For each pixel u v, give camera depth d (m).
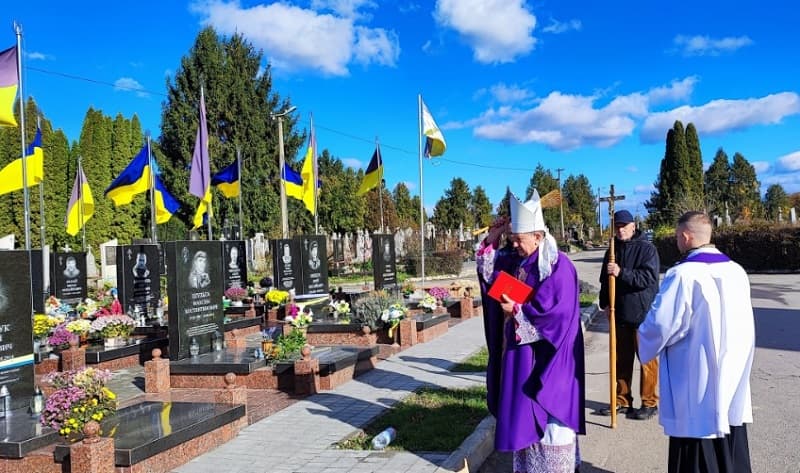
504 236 5.00
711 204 48.00
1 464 5.70
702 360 4.34
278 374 9.29
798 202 78.31
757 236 29.59
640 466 5.55
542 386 4.38
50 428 6.10
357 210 57.91
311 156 26.16
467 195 78.06
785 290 20.69
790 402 7.38
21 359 7.21
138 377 10.91
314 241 18.08
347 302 16.02
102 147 45.16
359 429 6.82
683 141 51.06
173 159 45.16
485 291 4.95
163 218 28.81
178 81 44.75
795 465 5.39
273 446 6.42
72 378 6.34
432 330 13.44
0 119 12.52
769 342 11.38
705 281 4.38
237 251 22.83
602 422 6.91
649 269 6.89
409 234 37.25
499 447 4.45
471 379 9.06
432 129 23.02
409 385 8.90
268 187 46.16
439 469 5.36
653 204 57.84
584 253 66.38
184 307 10.30
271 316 17.33
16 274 7.21
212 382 9.70
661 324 4.46
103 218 44.72
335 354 9.68
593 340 12.88
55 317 13.67
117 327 12.48
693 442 4.43
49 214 42.84
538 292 4.49
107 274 32.88
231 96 45.03
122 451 5.50
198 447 6.24
